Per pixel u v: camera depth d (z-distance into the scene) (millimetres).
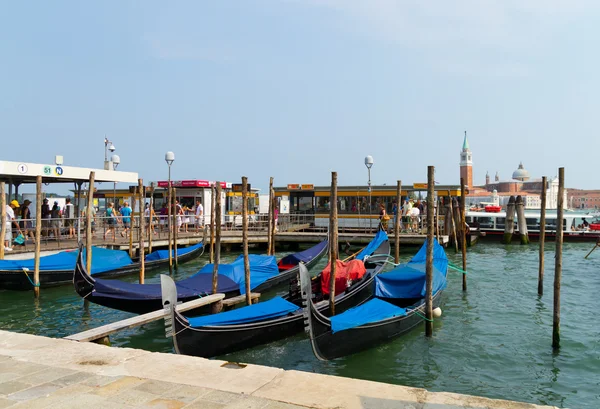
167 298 8875
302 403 4809
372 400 4871
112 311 14055
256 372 5734
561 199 10938
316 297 13047
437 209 24953
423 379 9172
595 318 13266
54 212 22219
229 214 32062
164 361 6219
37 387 5320
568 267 22391
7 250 17391
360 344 10266
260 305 11023
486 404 4758
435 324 12625
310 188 33000
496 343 11148
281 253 27953
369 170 28078
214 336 9633
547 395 8484
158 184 31859
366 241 27203
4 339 7352
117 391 5180
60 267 16219
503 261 24047
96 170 22453
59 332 12039
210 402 4859
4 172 18438
